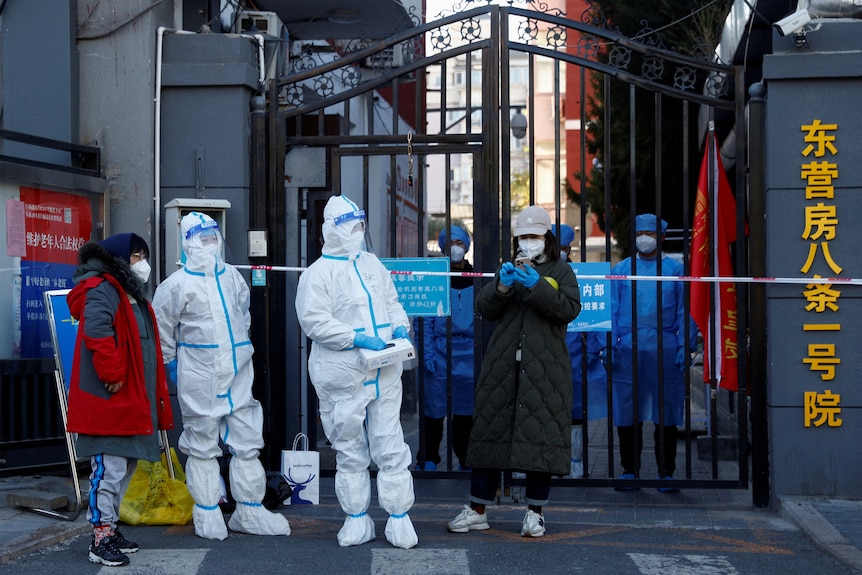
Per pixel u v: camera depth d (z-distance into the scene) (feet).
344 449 17.78
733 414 29.55
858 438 20.51
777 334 20.68
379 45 22.33
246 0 28.84
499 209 21.88
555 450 17.99
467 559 16.78
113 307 16.67
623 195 49.37
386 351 17.21
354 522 17.87
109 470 16.56
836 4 20.66
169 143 23.08
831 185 20.54
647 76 21.63
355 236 17.84
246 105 23.12
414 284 22.13
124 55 23.16
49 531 17.92
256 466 18.75
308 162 22.88
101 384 16.53
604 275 21.59
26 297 21.76
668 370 23.89
